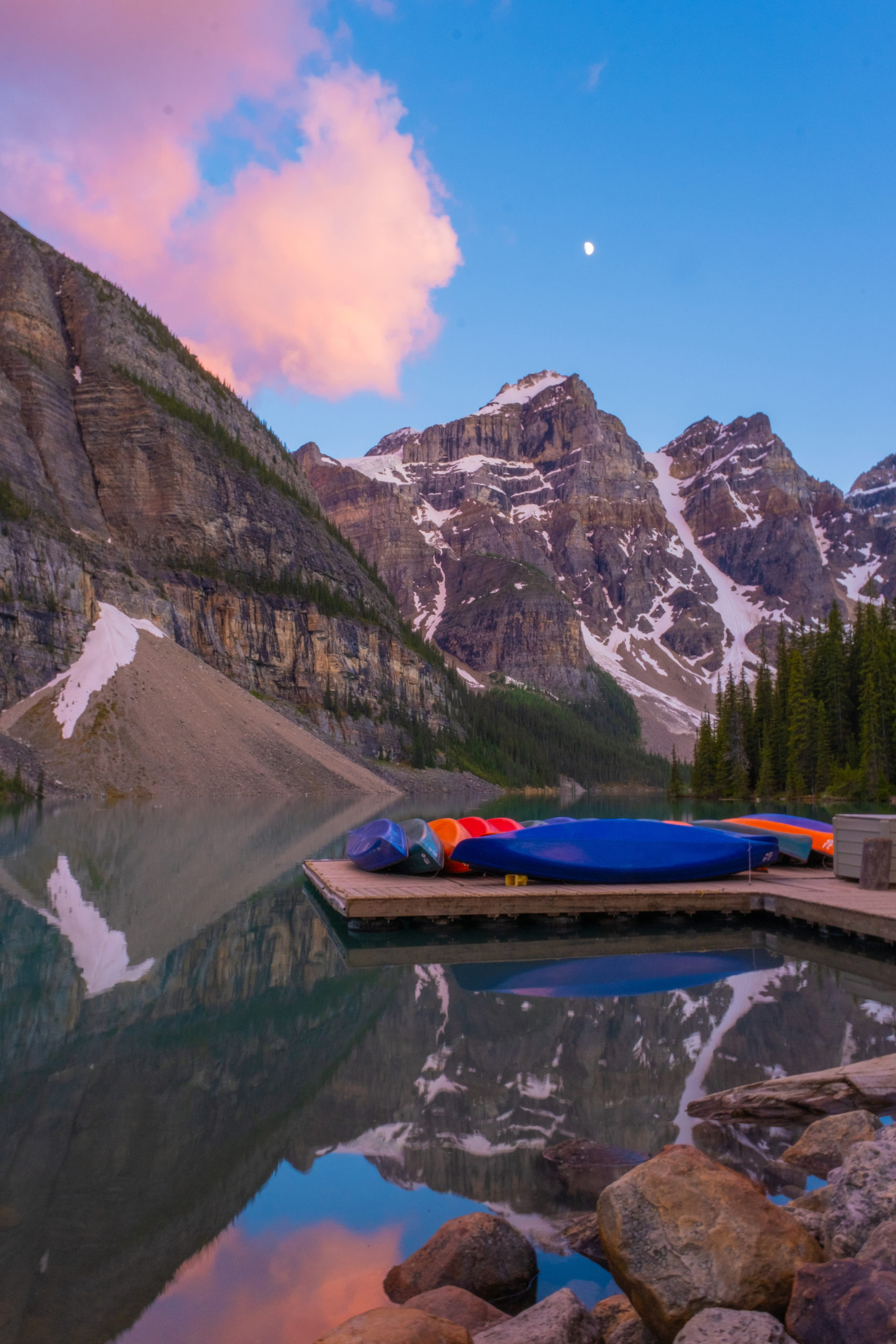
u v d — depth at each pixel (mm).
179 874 23203
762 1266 3842
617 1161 6059
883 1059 7594
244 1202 5398
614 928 17312
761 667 99750
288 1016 10039
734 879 20609
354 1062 8336
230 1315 4195
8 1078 7723
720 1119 6867
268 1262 4719
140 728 83562
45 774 70562
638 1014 10383
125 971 12039
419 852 20641
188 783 79312
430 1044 9000
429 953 14422
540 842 19484
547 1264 4773
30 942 13719
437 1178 5777
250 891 20531
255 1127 6633
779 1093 7191
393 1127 6676
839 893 17984
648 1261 3961
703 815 63594
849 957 14406
